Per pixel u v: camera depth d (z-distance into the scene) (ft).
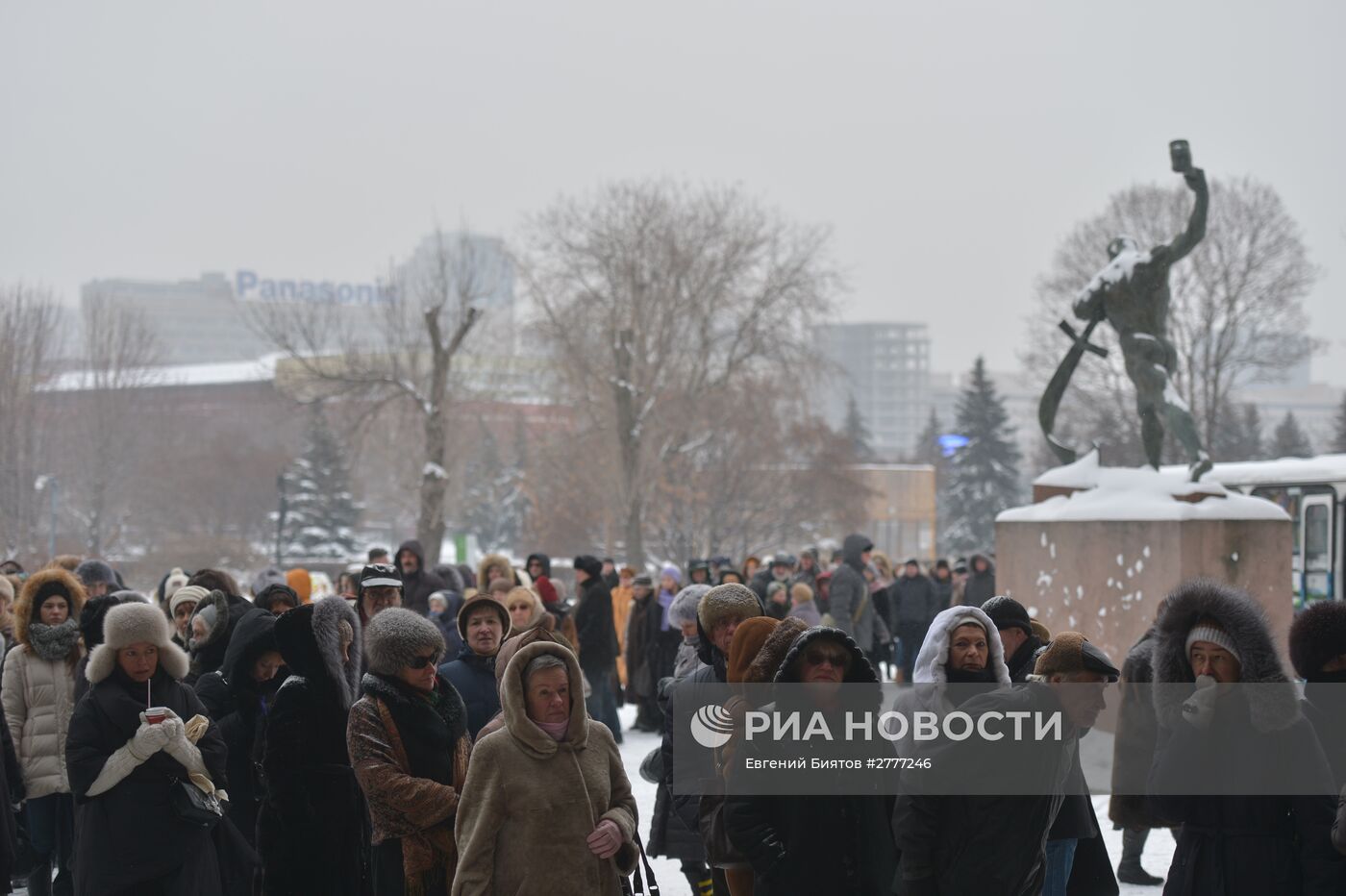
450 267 168.76
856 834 19.71
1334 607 21.16
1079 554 55.98
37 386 223.10
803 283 163.02
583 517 183.11
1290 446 250.16
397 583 30.07
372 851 23.03
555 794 20.47
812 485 186.50
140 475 265.95
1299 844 20.16
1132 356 57.62
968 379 285.23
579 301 158.92
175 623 36.58
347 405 166.61
